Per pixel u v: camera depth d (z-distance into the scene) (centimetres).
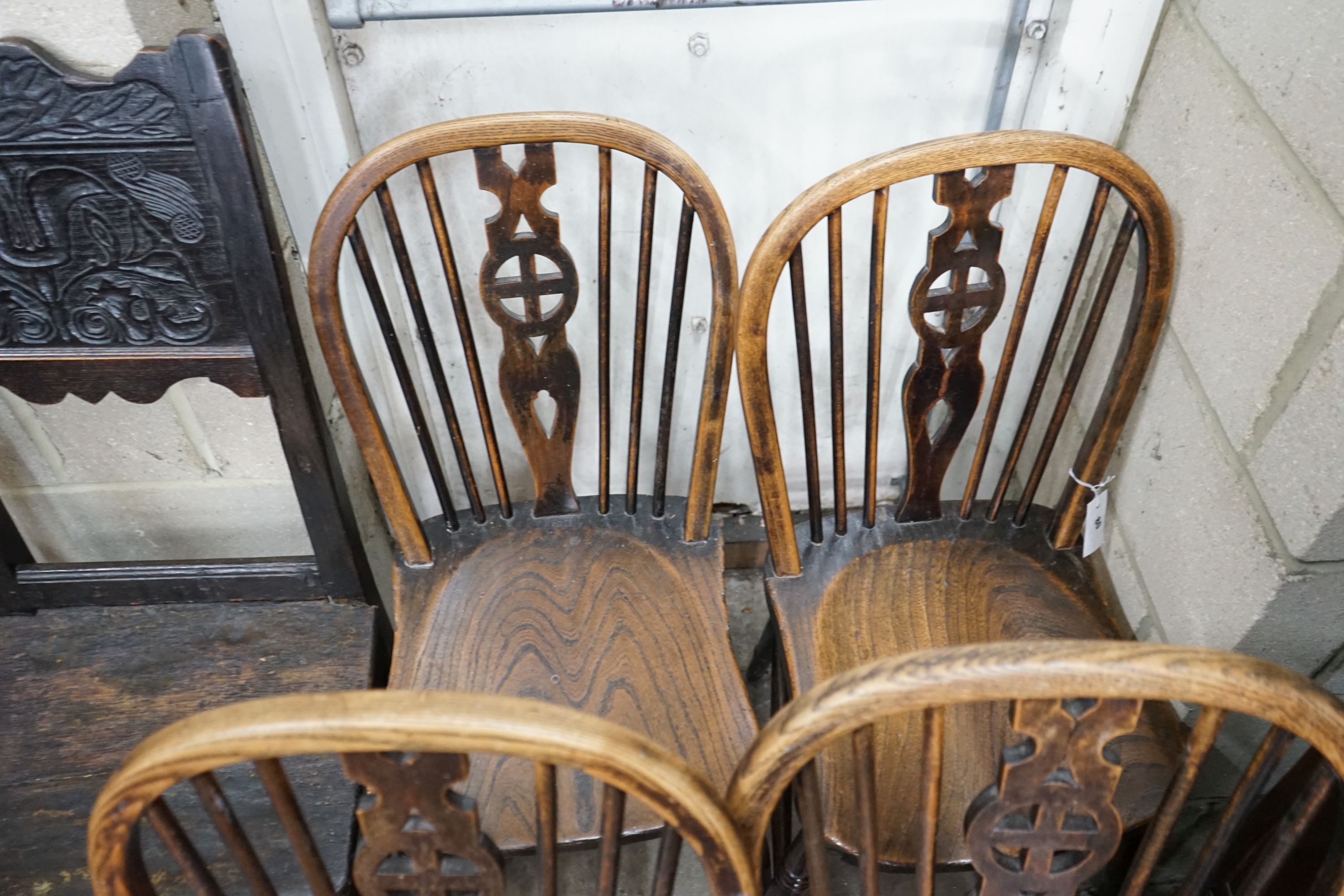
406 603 112
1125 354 104
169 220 88
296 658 112
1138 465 118
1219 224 99
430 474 122
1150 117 113
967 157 93
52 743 105
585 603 112
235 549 140
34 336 95
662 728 101
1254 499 95
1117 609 126
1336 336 83
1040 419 149
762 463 106
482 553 116
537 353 108
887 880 138
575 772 97
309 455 103
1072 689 57
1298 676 59
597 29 108
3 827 99
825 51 113
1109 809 67
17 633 114
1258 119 92
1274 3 90
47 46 86
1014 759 64
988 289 101
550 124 94
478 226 124
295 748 55
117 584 113
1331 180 82
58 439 121
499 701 56
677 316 105
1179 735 101
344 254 120
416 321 103
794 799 104
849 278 135
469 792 96
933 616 110
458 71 111
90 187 86
